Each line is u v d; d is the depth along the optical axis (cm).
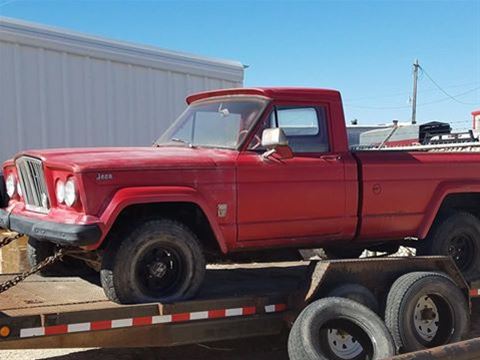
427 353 321
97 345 385
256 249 459
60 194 402
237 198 438
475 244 555
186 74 948
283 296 457
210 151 457
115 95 842
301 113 479
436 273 477
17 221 438
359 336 423
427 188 522
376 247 603
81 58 798
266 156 449
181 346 525
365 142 1543
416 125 1416
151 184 406
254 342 541
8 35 710
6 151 716
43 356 497
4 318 357
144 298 406
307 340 403
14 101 723
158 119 905
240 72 1045
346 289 449
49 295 428
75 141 791
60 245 448
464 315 479
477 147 807
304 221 467
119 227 412
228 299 431
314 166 468
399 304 452
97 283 473
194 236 423
